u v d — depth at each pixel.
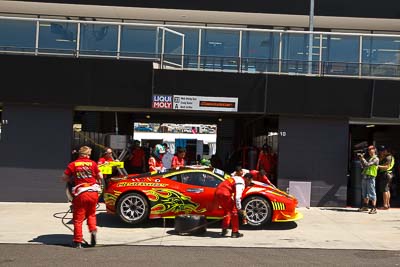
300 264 7.92
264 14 19.88
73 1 19.61
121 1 19.66
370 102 14.48
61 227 10.80
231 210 10.11
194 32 14.95
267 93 14.42
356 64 14.98
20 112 14.41
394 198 17.53
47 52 14.68
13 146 14.38
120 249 8.83
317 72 14.96
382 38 15.02
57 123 14.46
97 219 11.97
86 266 7.49
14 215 12.22
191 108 14.37
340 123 14.79
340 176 14.70
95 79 14.22
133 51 14.80
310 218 12.64
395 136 19.53
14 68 14.09
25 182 14.34
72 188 9.09
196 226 10.16
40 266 7.46
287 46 14.99
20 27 14.69
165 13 19.91
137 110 15.18
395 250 9.22
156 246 9.15
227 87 14.39
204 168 11.41
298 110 14.48
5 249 8.66
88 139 16.42
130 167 16.78
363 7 19.91
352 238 10.26
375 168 13.66
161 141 32.44
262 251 8.89
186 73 14.32
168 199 10.96
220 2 19.88
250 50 14.97
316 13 19.89
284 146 14.70
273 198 10.95
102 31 14.78
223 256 8.40
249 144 22.08
